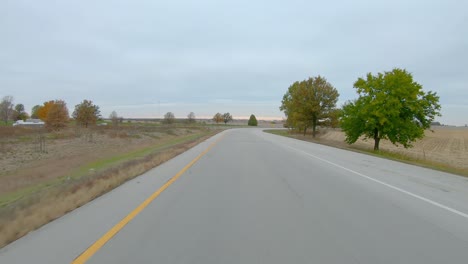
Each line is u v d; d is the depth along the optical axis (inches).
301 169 560.4
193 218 262.5
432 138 2444.6
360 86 1369.3
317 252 194.5
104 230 231.8
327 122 2068.2
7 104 3319.4
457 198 349.7
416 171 574.9
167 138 2000.5
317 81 2049.7
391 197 348.5
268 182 429.7
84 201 312.0
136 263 178.4
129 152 1113.4
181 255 189.2
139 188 384.5
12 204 313.6
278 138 1766.7
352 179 463.8
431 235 227.6
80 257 185.6
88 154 1131.9
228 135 2031.3
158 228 237.1
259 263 178.9
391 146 1835.6
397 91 1279.5
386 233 230.5
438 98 1320.1
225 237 219.1
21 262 179.2
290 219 261.9
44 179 665.6
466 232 235.6
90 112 2517.2
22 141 1402.6
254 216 269.6
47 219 252.1
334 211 287.9
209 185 405.7
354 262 181.2
